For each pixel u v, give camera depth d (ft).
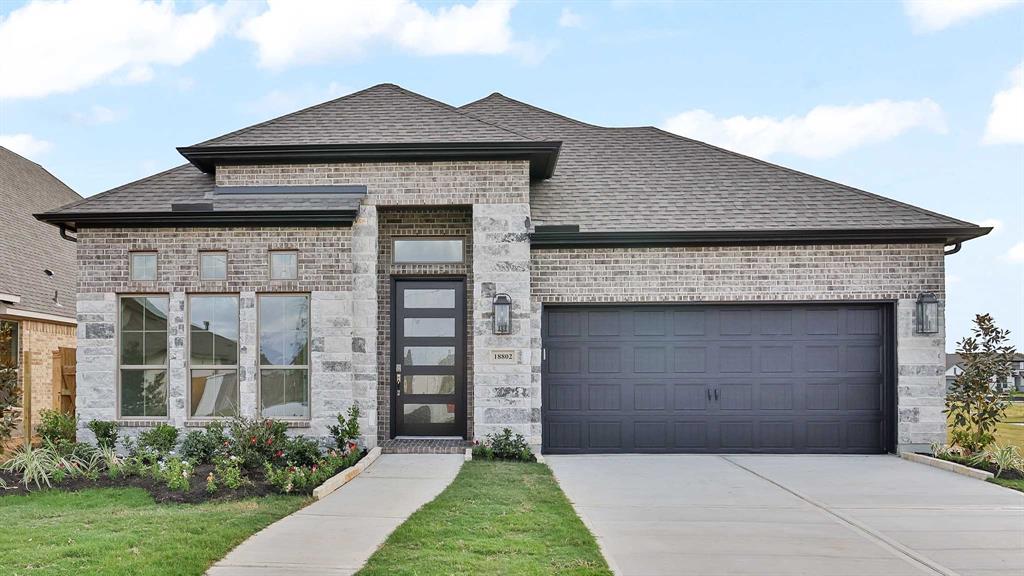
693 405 40.73
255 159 38.91
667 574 19.08
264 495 27.84
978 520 25.34
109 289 37.63
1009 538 22.99
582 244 40.22
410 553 19.76
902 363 39.86
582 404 40.75
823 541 22.48
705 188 44.65
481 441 38.34
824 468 35.76
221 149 38.24
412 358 41.50
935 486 31.30
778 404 40.65
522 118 53.52
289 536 21.85
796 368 40.70
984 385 37.37
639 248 40.57
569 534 22.04
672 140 50.90
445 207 40.09
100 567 18.11
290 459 33.04
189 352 37.50
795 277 40.32
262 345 37.45
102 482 29.89
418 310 41.65
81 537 20.94
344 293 36.99
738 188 44.60
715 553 21.04
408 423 41.32
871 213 41.55
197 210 36.99
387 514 24.95
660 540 22.43
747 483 31.83
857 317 40.81
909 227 39.70
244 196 39.06
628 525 24.32
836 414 40.57
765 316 40.83
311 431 36.50
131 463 32.04
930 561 20.54
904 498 28.86
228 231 37.52
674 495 29.25
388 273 41.19
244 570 18.51
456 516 24.14
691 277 40.40
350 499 27.43
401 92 44.86
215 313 37.73
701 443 40.60
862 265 40.32
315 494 27.68
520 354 38.55
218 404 37.42
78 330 37.52
